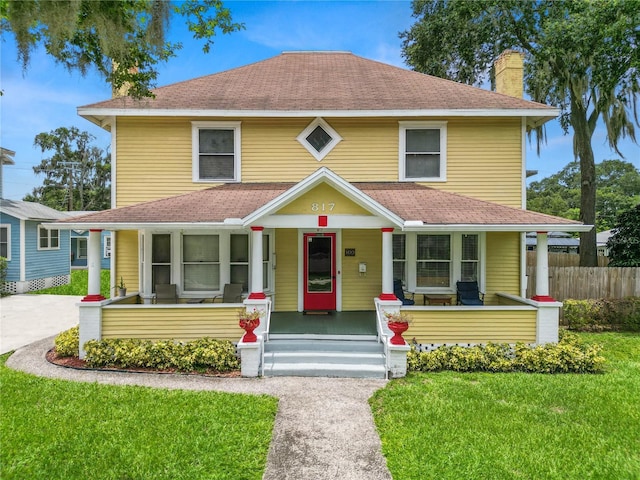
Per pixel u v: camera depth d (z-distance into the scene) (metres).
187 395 6.13
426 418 5.39
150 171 10.27
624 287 12.82
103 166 55.00
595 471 4.20
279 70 12.82
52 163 52.66
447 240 10.27
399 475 4.12
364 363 7.61
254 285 8.21
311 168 10.44
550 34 15.02
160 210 8.62
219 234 9.92
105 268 30.11
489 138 10.37
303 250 10.45
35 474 4.07
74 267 32.09
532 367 7.49
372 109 10.02
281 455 4.52
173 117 10.21
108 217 8.21
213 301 9.88
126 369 7.44
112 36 5.84
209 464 4.27
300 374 7.27
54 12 5.17
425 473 4.14
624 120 16.31
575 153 17.69
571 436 4.93
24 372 7.34
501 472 4.16
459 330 8.21
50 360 8.09
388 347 7.22
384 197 9.35
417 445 4.68
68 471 4.13
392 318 7.27
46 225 7.83
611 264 15.08
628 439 4.88
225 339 8.24
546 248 8.38
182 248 9.89
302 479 4.07
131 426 5.07
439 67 19.95
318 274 10.52
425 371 7.49
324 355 7.66
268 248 10.29
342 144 10.45
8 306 15.14
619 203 46.16
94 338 8.04
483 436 4.91
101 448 4.55
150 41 6.19
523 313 8.25
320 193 8.16
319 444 4.77
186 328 8.20
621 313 11.42
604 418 5.43
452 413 5.55
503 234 10.34
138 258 10.28
